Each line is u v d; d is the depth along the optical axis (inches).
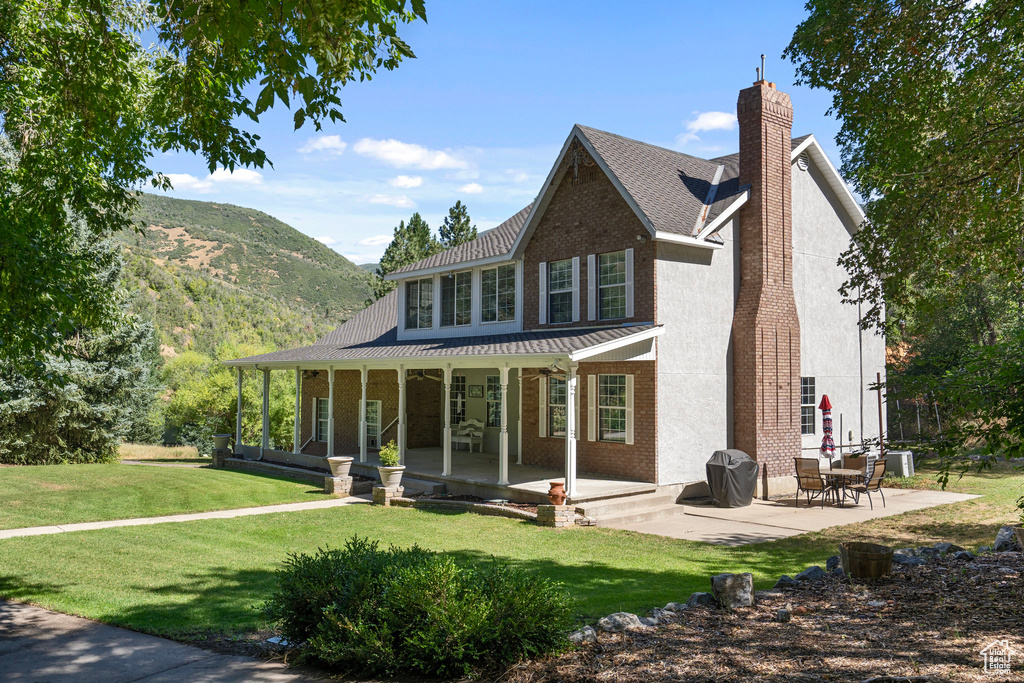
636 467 713.0
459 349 789.9
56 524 608.7
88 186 421.1
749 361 753.0
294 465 979.9
